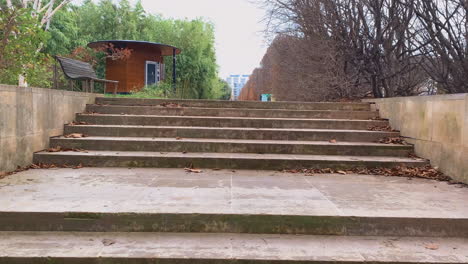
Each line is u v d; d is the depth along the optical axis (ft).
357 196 11.05
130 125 19.24
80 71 22.84
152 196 10.55
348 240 8.87
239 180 13.08
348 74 29.01
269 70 57.47
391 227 9.16
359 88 29.37
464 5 16.02
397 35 22.63
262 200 10.39
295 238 8.93
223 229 9.14
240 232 9.16
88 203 9.66
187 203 9.91
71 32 51.21
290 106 22.34
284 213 9.20
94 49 45.57
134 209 9.23
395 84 24.59
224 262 7.73
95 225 8.99
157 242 8.50
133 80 47.98
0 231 8.86
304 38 31.14
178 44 64.18
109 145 16.44
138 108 20.68
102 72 50.67
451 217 9.13
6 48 15.97
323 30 28.09
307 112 21.27
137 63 48.26
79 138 16.51
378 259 7.82
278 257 7.84
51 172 13.66
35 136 15.06
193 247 8.27
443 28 16.99
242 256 7.86
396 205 10.12
